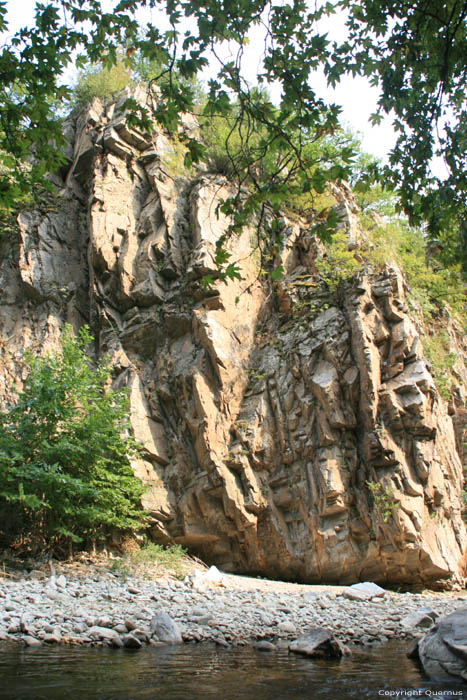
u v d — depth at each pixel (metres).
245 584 14.49
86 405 15.45
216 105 5.76
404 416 16.75
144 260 19.89
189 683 6.05
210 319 18.55
